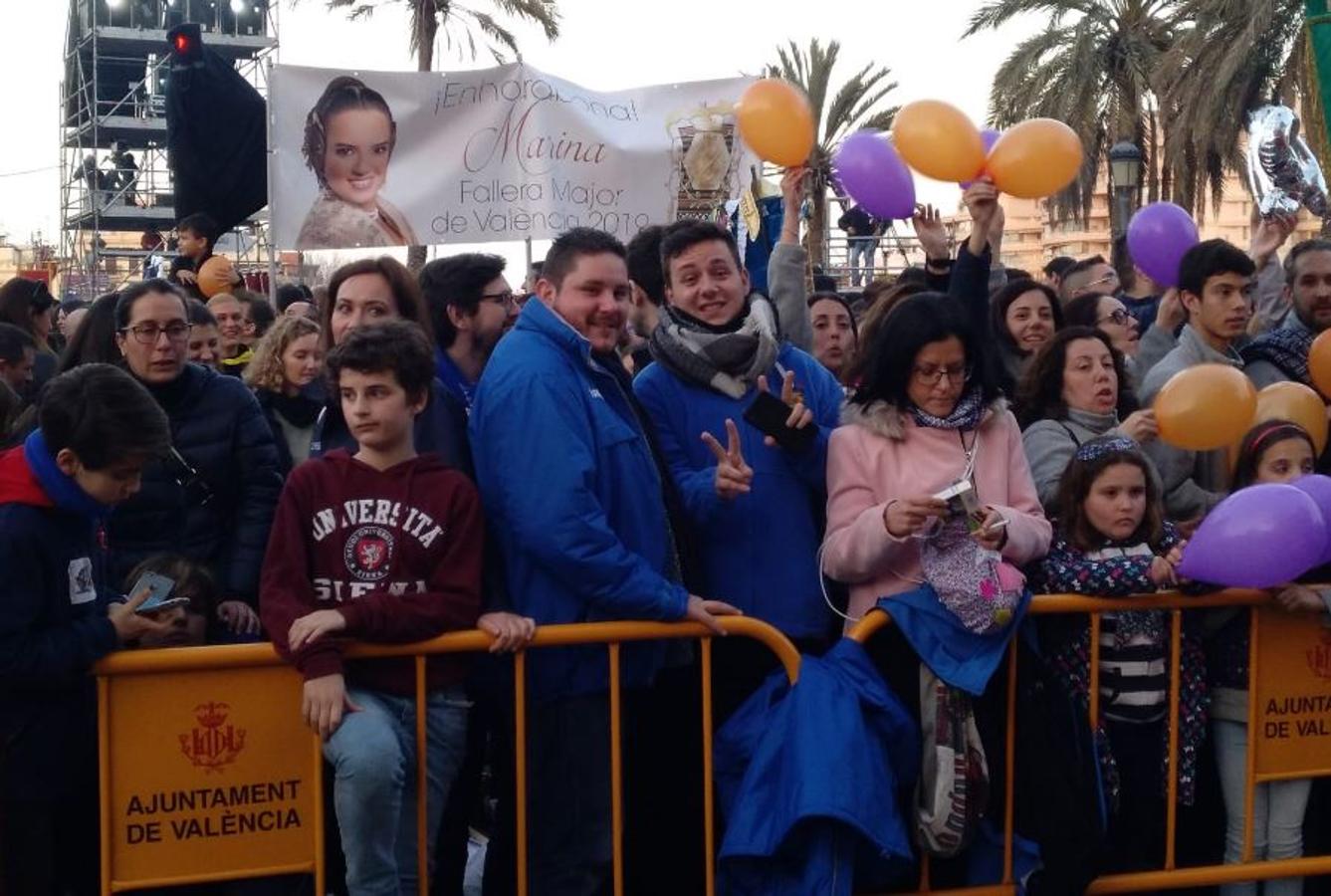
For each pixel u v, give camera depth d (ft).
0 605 9.89
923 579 12.18
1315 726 13.08
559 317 11.92
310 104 21.49
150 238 92.68
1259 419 13.75
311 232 21.62
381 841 10.45
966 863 12.46
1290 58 67.67
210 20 94.94
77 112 98.07
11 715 10.35
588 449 11.39
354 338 10.96
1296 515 11.69
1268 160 18.99
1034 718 12.11
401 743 10.87
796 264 15.53
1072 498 12.64
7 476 10.21
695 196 22.45
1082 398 13.93
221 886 11.02
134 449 10.15
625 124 22.38
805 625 12.80
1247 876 12.87
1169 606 12.44
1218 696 13.19
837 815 10.84
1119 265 23.26
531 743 11.71
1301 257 16.60
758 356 12.98
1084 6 82.48
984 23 84.64
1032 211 138.31
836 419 13.73
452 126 21.93
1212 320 15.31
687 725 12.72
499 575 11.71
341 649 10.63
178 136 23.81
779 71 93.66
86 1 93.71
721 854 11.30
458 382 13.88
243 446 14.12
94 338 14.94
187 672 10.61
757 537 12.73
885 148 14.88
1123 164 58.44
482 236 22.00
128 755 10.53
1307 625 12.98
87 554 10.64
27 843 10.41
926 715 11.88
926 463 12.27
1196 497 14.34
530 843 11.79
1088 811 11.89
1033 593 12.53
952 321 12.14
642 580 11.21
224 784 10.73
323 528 10.96
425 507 11.03
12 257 138.82
